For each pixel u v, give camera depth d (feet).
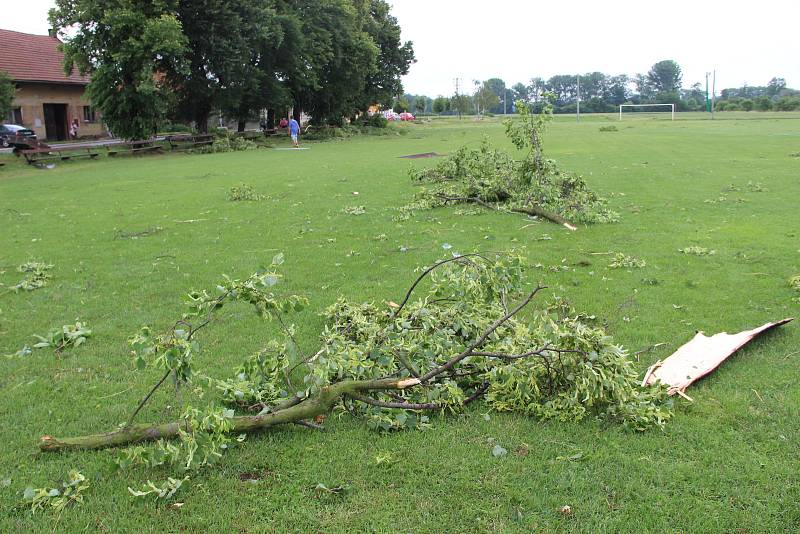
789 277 23.18
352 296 22.38
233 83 113.80
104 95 99.86
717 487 11.24
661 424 12.96
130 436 13.01
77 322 20.10
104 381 16.34
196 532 10.46
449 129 178.40
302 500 11.22
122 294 23.91
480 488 11.41
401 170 65.31
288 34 120.57
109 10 93.97
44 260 29.78
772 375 15.34
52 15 96.78
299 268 26.53
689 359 15.92
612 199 41.65
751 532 10.16
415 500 11.16
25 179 67.51
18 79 129.39
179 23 95.50
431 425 13.58
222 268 27.20
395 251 28.86
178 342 12.57
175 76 112.37
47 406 14.99
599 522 10.44
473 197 40.14
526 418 13.82
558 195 35.94
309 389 13.66
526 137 39.04
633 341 17.74
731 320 19.17
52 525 10.66
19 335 19.89
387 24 171.42
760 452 12.25
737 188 44.39
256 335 19.03
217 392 15.31
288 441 13.10
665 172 55.16
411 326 15.61
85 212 43.98
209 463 12.05
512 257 15.26
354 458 12.48
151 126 104.06
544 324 14.12
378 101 177.58
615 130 135.95
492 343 15.19
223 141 109.60
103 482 11.83
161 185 58.85
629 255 26.84
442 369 13.76
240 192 47.80
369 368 14.17
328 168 70.13
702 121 184.44
